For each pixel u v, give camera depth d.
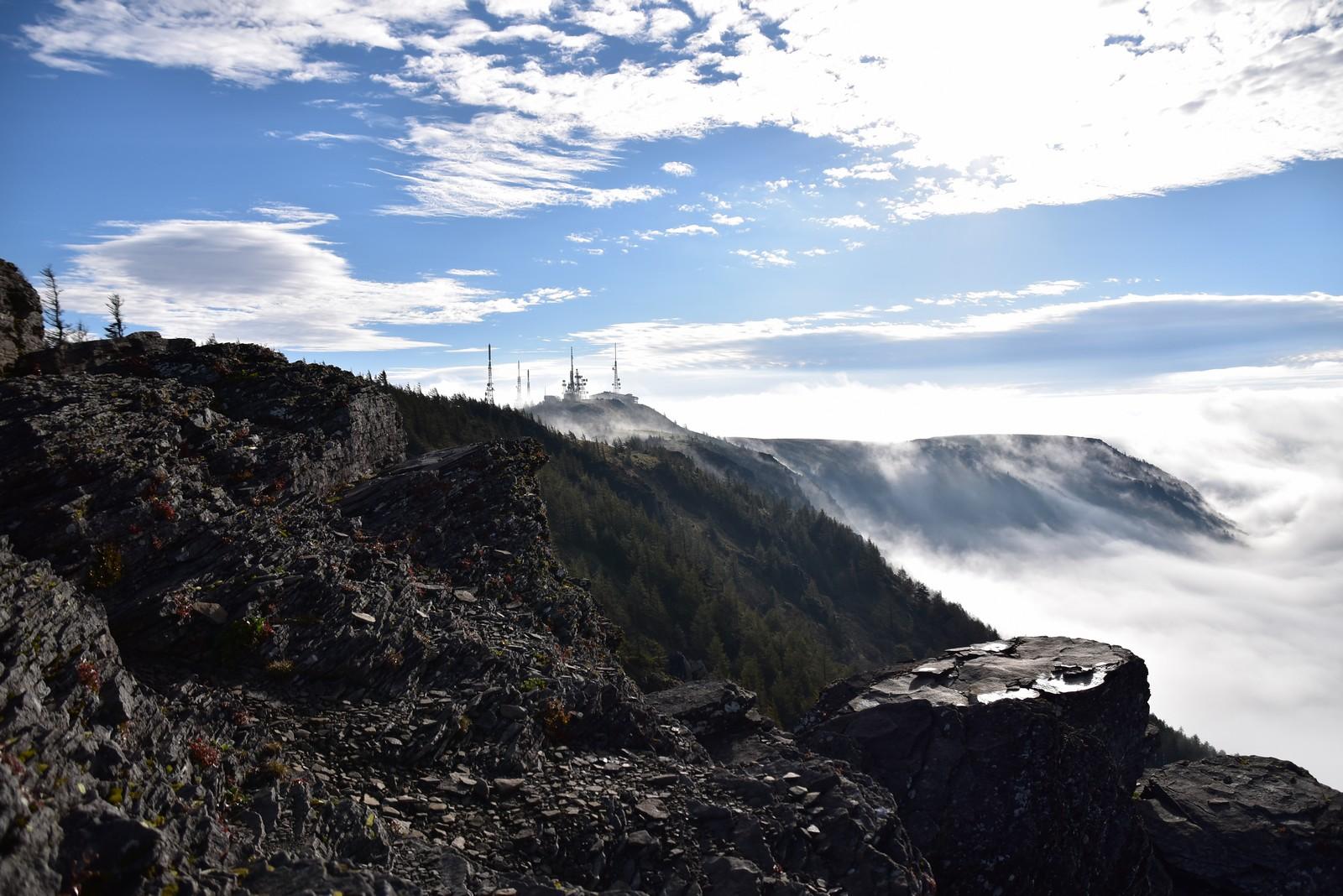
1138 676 41.50
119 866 11.56
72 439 24.23
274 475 30.78
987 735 33.75
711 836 21.14
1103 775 33.84
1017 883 30.23
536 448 43.22
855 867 21.92
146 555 22.86
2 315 32.72
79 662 15.98
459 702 23.61
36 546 21.14
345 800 17.91
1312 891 34.12
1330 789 38.91
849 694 40.62
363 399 39.41
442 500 36.03
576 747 25.08
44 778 12.46
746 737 34.84
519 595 33.75
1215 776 40.66
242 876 13.73
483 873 17.31
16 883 10.20
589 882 18.83
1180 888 35.75
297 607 23.67
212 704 19.27
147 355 36.69
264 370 38.47
